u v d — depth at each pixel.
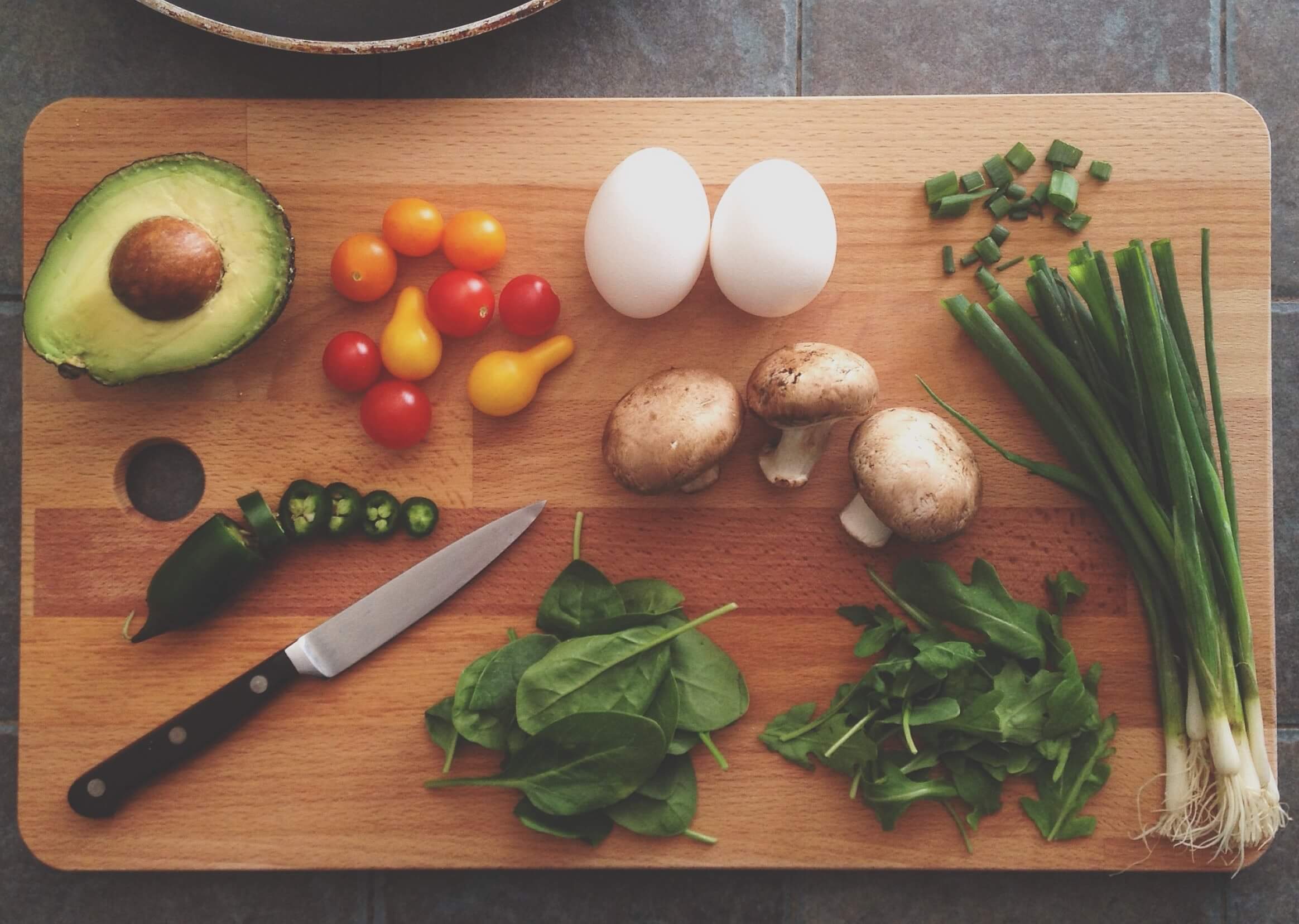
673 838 0.57
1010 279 0.58
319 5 0.57
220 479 0.58
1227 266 0.58
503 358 0.56
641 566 0.58
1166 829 0.57
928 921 0.59
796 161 0.58
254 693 0.57
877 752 0.56
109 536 0.58
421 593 0.57
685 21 0.60
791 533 0.58
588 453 0.58
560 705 0.55
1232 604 0.56
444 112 0.57
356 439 0.58
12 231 0.59
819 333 0.58
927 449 0.54
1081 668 0.58
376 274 0.56
